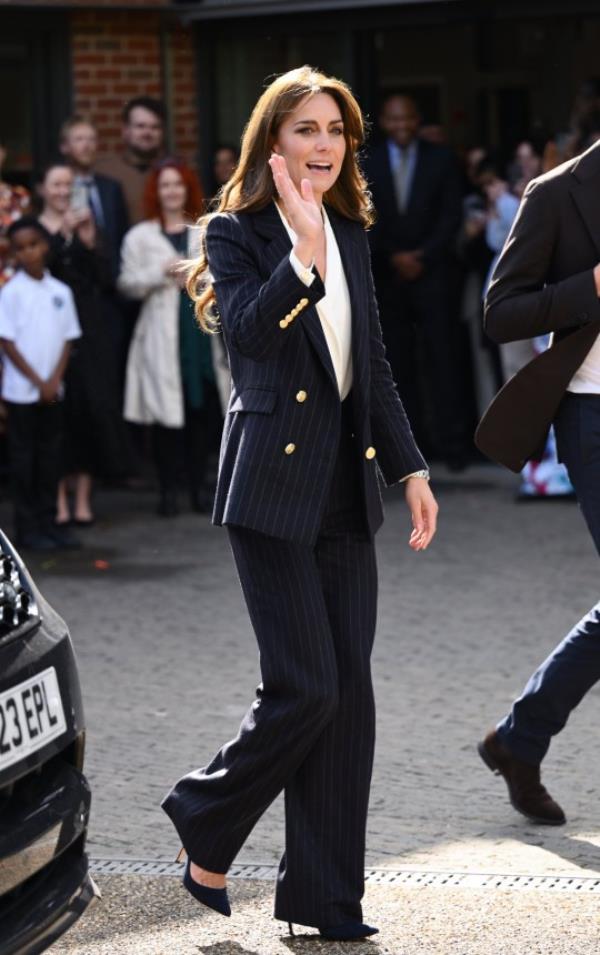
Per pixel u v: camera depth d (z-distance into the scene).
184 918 10.24
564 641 11.64
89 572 21.55
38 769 8.55
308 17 28.72
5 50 28.55
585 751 13.48
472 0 27.22
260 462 9.35
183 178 24.22
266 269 9.35
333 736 9.70
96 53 28.98
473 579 20.41
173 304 24.22
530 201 11.40
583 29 28.16
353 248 9.65
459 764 13.30
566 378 11.27
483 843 11.47
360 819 9.79
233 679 16.19
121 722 14.76
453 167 27.81
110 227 26.44
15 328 22.53
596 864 11.01
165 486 25.19
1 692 8.21
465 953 9.57
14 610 8.62
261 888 10.77
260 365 9.45
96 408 23.91
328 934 9.75
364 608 9.74
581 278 11.10
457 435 28.41
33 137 28.97
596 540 11.41
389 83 29.11
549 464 25.45
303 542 9.38
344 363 9.57
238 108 29.91
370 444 9.62
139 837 11.81
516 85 28.75
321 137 9.30
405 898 10.45
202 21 29.52
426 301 27.89
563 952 9.55
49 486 23.02
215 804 9.66
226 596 19.97
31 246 22.50
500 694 15.34
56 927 8.45
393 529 23.86
